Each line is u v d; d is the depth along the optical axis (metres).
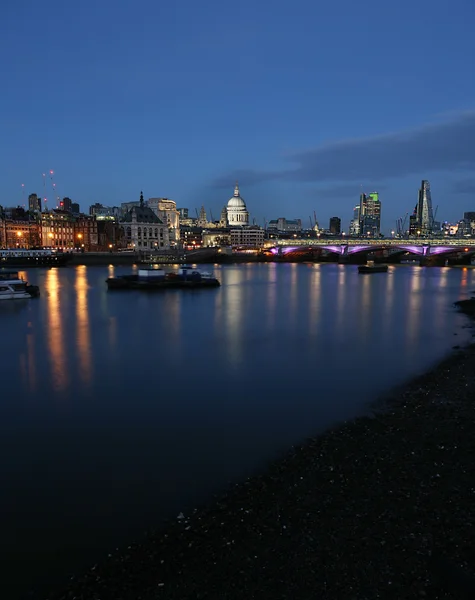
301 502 16.52
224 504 16.84
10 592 12.90
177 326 58.41
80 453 22.00
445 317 63.94
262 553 13.77
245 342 47.72
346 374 34.91
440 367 35.72
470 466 18.64
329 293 100.38
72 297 94.50
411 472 18.34
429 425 23.44
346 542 14.02
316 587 12.21
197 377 34.78
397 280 138.12
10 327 58.38
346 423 24.66
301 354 41.91
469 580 11.95
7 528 15.95
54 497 18.00
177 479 19.19
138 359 40.72
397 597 11.73
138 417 26.70
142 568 13.55
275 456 21.09
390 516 15.28
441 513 15.34
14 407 28.58
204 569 13.26
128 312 72.06
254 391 31.20
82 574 13.50
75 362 39.84
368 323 59.34
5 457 21.64
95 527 15.88
